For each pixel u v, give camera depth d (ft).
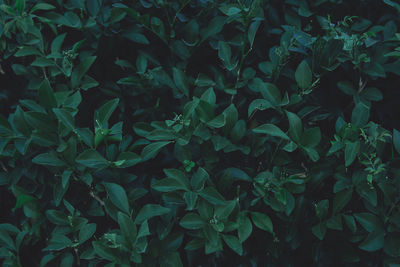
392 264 6.50
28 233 7.19
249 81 7.19
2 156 7.05
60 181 6.57
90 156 6.12
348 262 7.14
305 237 7.04
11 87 7.61
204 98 6.58
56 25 7.34
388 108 7.47
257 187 6.53
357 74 7.06
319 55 6.83
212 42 7.31
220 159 7.00
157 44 7.52
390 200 6.34
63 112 6.15
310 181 6.80
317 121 7.36
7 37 7.31
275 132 6.22
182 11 7.64
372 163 6.19
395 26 7.22
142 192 6.78
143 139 6.81
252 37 6.82
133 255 6.06
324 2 7.78
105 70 7.57
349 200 6.54
